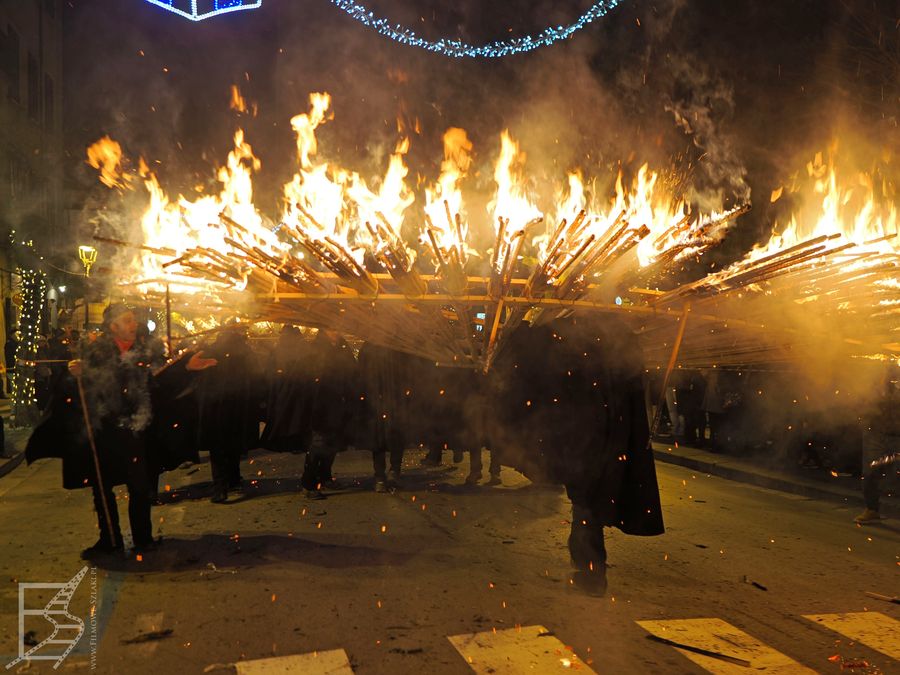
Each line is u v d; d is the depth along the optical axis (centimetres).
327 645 425
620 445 481
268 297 510
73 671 392
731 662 412
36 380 1554
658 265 522
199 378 769
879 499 809
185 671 392
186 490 900
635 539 673
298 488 910
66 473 612
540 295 492
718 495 912
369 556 600
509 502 822
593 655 415
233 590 516
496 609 482
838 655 425
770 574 579
